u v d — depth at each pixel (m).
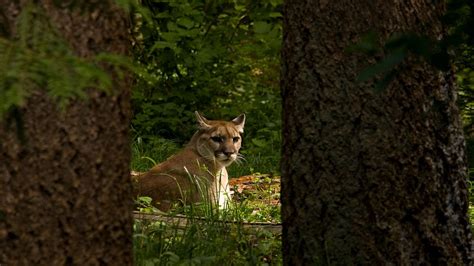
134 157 25.61
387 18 10.08
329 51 10.29
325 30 10.30
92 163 7.97
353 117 10.22
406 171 10.20
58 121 7.76
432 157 10.30
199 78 30.17
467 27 6.57
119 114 8.12
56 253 7.91
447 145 10.40
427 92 10.20
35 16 5.72
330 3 10.26
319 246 10.49
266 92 32.53
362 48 6.95
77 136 7.87
